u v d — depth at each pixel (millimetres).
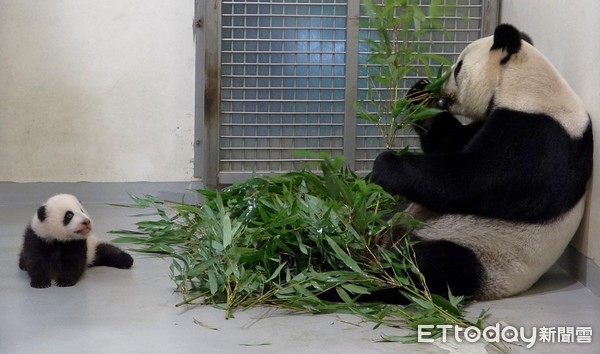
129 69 6793
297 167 6793
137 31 6750
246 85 6648
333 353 3922
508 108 4703
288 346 3996
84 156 6863
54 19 6656
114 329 4176
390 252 4746
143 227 5566
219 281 4594
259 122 6715
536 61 4828
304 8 6555
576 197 4746
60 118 6797
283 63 6629
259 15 6531
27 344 3963
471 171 4574
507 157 4578
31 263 4820
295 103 6707
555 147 4621
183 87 6863
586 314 4566
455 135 5297
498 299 4789
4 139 6762
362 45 6566
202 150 6824
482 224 4672
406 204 5301
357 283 4574
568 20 5297
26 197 6828
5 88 6703
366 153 6773
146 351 3902
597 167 4875
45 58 6699
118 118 6848
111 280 4961
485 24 6574
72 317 4336
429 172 4602
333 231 4746
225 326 4242
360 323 4348
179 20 6766
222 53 6574
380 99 6410
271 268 4789
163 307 4508
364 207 4754
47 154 6828
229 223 4719
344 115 6676
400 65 6152
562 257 5426
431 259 4574
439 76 5359
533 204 4609
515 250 4676
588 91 5008
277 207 5027
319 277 4496
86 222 4766
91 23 6703
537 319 4469
